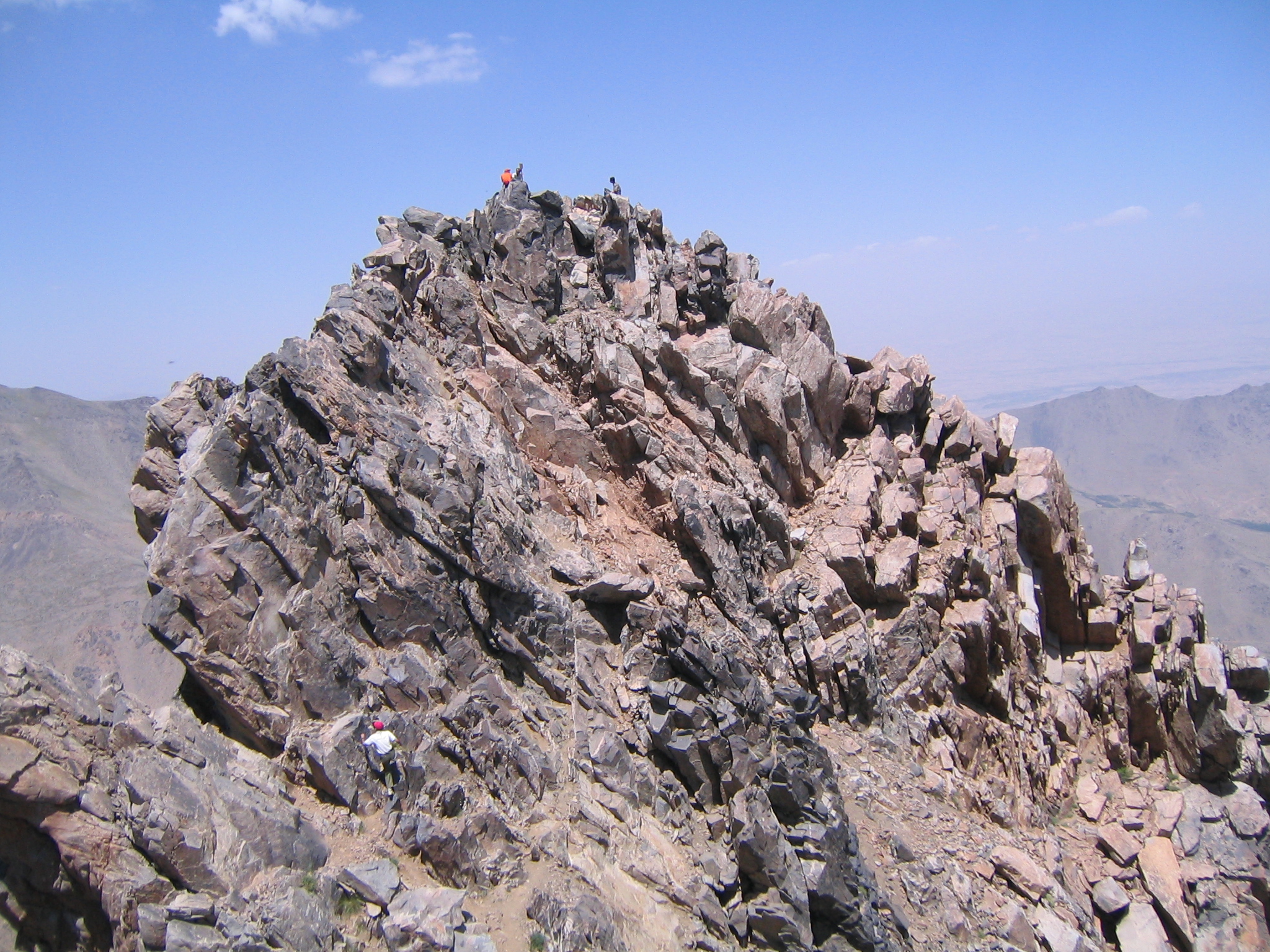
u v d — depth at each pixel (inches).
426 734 819.4
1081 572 1578.5
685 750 949.8
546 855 804.6
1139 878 1268.5
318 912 658.8
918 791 1167.0
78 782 639.1
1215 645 1488.7
